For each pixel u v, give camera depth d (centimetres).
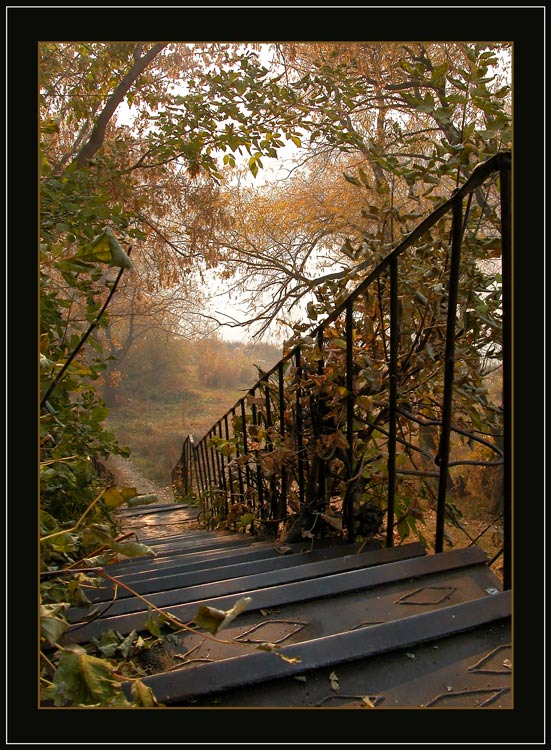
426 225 167
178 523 691
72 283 224
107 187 440
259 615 155
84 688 96
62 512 263
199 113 437
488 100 212
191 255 698
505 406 131
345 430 267
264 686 115
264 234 973
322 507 272
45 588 125
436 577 163
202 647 142
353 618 149
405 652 124
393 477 205
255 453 350
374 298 255
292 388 293
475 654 122
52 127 211
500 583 158
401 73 541
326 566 195
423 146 665
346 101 431
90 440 303
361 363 229
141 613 160
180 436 1877
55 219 302
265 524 369
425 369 236
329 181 919
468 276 218
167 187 637
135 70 507
